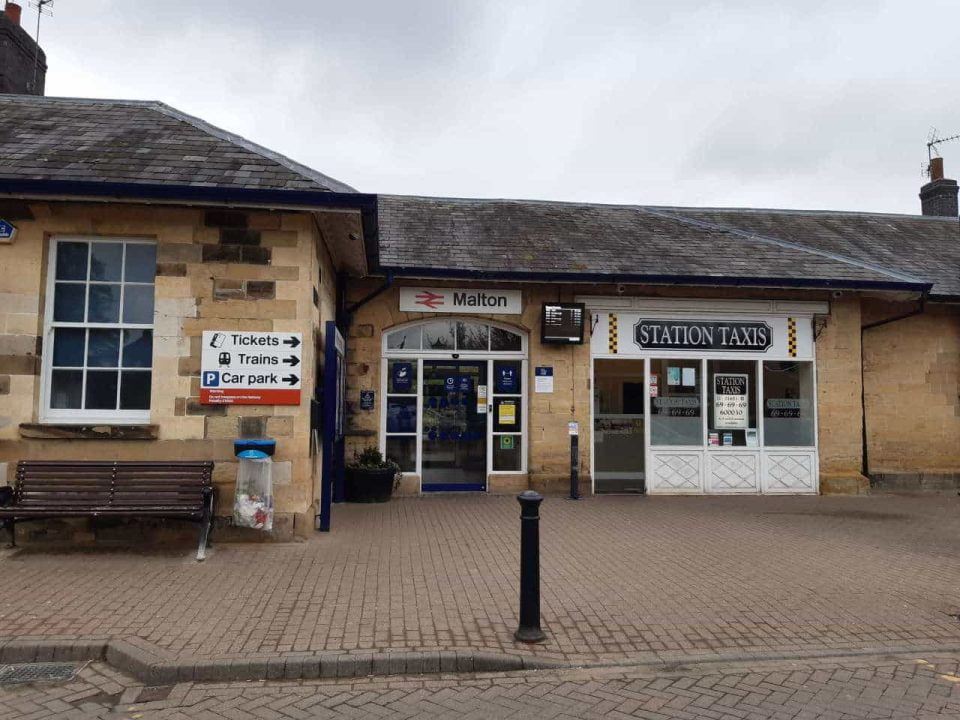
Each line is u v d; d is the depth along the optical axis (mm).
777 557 7535
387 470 10703
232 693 4285
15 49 11664
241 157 8273
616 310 11953
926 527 9336
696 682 4508
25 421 7496
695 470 12039
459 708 4113
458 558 7223
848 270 12117
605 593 6160
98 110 9547
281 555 7172
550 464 11656
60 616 5270
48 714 3988
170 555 7074
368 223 8562
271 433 7777
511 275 11117
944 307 13055
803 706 4168
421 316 11586
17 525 7359
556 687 4418
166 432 7648
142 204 7703
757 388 12234
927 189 18656
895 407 12805
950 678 4609
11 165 7520
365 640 4910
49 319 7766
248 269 7879
